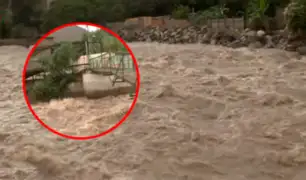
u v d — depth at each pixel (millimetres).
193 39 10406
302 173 2518
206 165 2650
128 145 3018
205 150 2918
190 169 2617
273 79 5219
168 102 4230
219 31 9852
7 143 3145
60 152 2914
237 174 2531
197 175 2531
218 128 3406
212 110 3930
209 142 3068
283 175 2500
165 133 3262
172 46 9547
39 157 2779
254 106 4000
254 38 8672
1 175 2562
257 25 9719
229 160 2738
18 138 3229
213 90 4660
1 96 4891
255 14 9898
